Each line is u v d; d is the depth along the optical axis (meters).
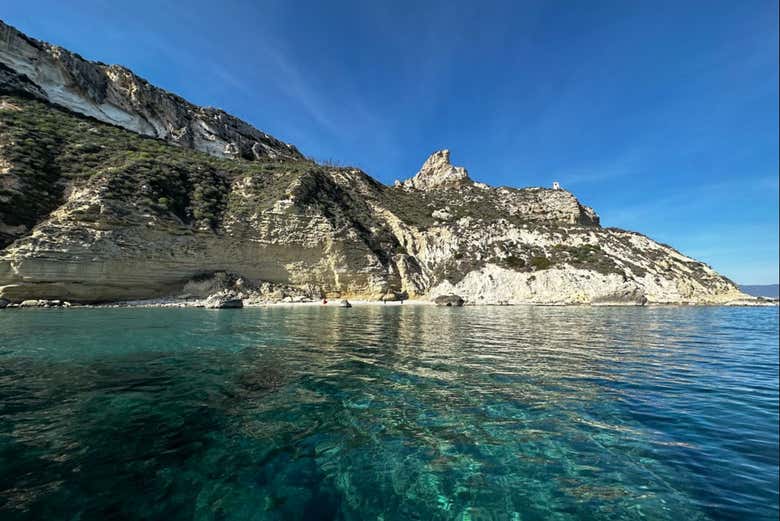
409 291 54.75
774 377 9.23
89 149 37.94
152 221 34.06
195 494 3.71
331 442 4.97
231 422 5.53
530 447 4.96
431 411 6.19
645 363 10.56
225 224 40.28
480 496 3.87
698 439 5.32
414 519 3.50
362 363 9.84
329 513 3.52
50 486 3.68
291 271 44.28
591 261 56.69
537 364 10.05
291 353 11.03
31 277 27.48
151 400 6.36
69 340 12.11
